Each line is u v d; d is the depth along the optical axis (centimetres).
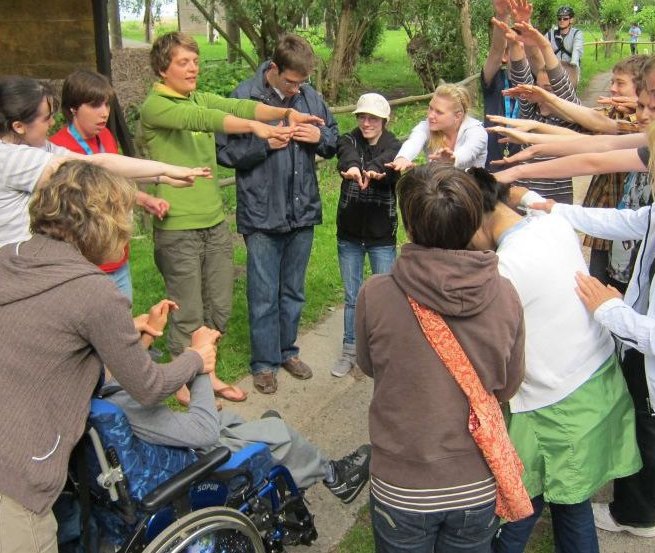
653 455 282
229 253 402
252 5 1130
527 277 230
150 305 532
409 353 199
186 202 373
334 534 315
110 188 209
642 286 262
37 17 587
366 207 405
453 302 193
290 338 431
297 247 405
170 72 354
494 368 200
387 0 1359
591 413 241
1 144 276
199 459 228
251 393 419
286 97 383
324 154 402
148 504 212
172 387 220
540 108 379
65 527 226
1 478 192
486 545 213
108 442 213
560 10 1093
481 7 1358
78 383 204
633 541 308
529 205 280
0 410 194
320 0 1288
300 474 275
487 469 203
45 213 205
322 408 408
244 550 242
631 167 267
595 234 270
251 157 369
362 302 209
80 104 328
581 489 243
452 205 193
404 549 209
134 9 1465
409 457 200
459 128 392
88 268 202
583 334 238
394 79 1764
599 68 2056
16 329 196
